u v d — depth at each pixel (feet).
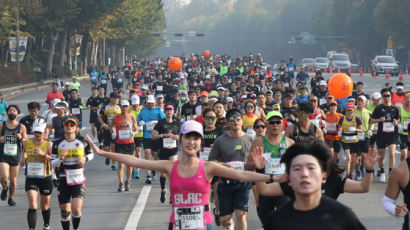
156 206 63.41
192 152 32.27
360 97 77.87
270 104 94.89
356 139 76.23
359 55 615.57
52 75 326.85
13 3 269.85
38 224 56.49
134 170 80.74
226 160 47.29
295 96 110.73
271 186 30.99
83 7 327.06
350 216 22.22
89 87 295.28
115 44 504.43
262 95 89.30
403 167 30.63
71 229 54.08
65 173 48.65
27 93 249.75
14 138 63.72
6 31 273.54
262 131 50.78
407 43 471.62
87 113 170.81
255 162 31.42
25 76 296.71
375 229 53.16
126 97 219.20
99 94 109.70
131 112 84.48
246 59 310.65
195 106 88.63
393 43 520.42
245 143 47.32
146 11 469.57
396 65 347.56
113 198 67.92
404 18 453.99
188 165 32.63
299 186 21.98
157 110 75.82
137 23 405.59
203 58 333.01
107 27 389.60
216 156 47.78
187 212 32.63
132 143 74.69
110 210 61.72
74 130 48.57
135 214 59.62
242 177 31.42
